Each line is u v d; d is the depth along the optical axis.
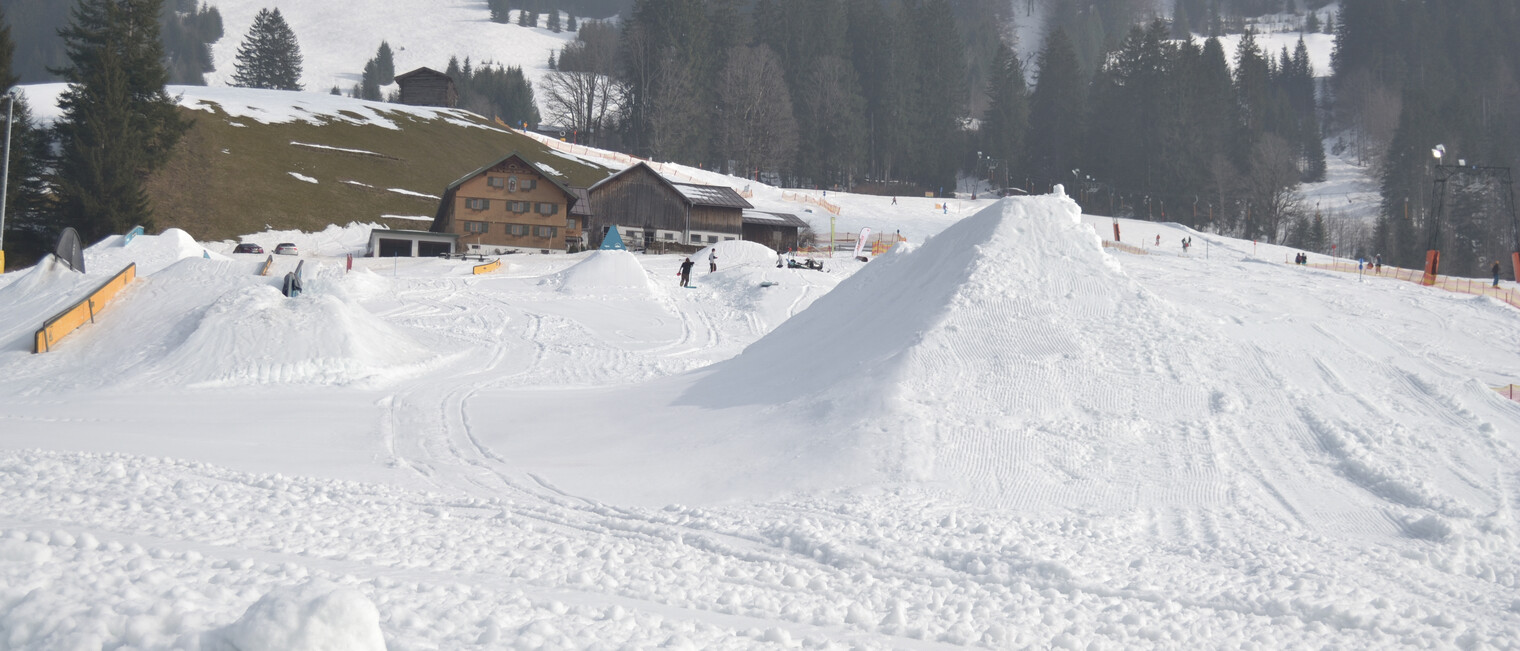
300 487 11.72
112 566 6.77
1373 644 7.54
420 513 10.85
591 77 150.88
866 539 10.18
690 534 10.41
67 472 11.09
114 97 61.69
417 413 19.17
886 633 7.31
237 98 97.81
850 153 136.75
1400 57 184.62
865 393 15.39
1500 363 30.41
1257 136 135.75
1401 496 11.99
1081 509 11.72
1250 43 168.12
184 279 29.11
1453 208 111.94
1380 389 15.38
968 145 160.88
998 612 7.95
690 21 144.75
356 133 95.25
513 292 42.94
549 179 71.25
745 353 21.77
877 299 20.53
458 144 102.31
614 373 26.48
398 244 68.19
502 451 15.59
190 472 12.06
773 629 6.84
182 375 22.66
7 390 21.17
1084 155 136.25
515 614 6.64
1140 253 69.69
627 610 7.08
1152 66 132.38
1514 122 152.38
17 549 6.68
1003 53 154.25
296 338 24.34
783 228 83.31
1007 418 14.33
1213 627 7.82
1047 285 18.00
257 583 6.79
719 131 137.88
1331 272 55.72
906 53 151.12
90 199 58.62
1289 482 12.49
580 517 11.16
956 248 19.91
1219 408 14.52
